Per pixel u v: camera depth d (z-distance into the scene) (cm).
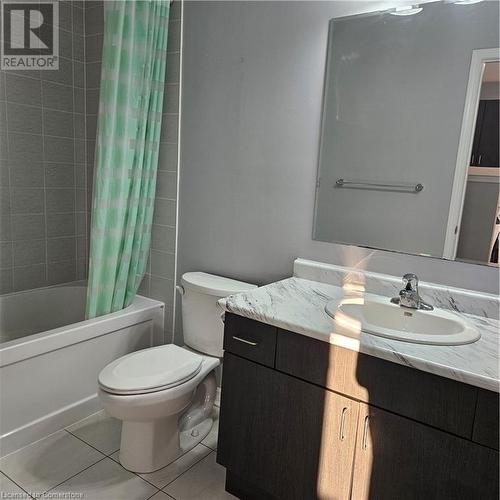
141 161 227
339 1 182
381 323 171
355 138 185
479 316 162
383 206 182
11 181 251
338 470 143
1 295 255
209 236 236
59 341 205
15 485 176
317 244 201
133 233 235
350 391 137
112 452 199
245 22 207
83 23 271
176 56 232
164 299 261
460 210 165
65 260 287
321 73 189
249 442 164
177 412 186
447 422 121
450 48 161
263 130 209
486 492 118
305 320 148
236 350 163
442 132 166
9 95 243
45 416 206
